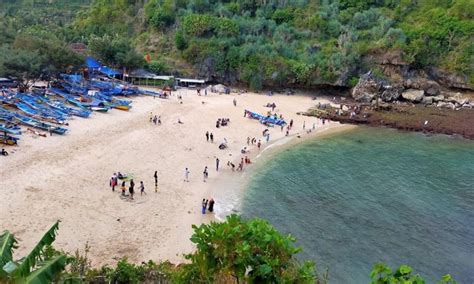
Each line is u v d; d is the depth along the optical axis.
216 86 94.62
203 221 38.12
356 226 40.47
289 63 97.44
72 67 82.62
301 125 74.38
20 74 71.25
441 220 42.44
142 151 53.09
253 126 70.12
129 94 80.81
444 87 101.38
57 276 16.83
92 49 94.75
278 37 107.62
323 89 100.88
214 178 48.44
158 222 36.91
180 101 80.56
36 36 92.50
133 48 101.06
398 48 98.88
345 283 31.91
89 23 123.12
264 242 14.34
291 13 114.00
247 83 98.94
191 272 15.92
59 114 62.09
